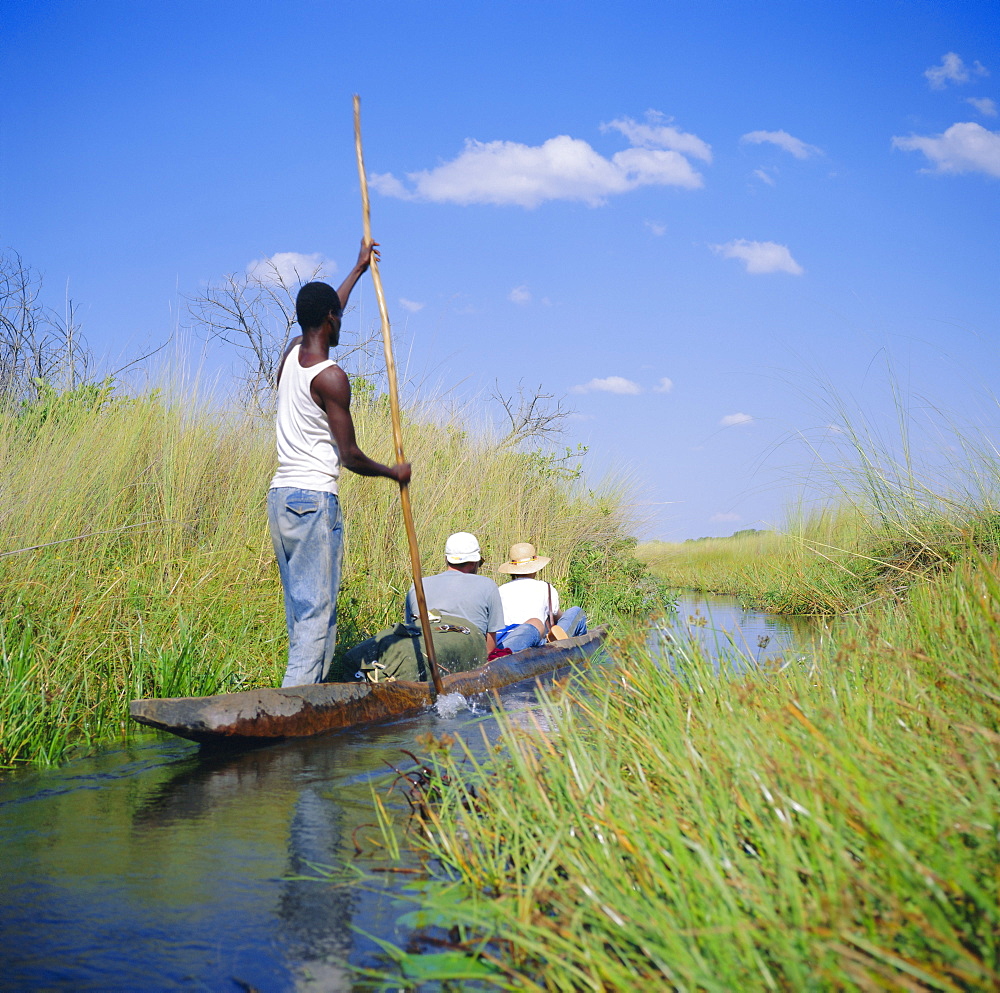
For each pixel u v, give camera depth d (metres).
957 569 4.38
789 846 1.97
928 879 1.70
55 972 2.12
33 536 5.25
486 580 6.24
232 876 2.68
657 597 9.83
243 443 7.29
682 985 1.67
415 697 5.11
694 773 2.41
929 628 3.65
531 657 6.48
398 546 7.74
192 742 4.34
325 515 4.64
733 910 1.79
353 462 4.68
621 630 4.91
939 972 1.56
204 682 5.02
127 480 6.42
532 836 2.65
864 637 3.80
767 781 2.20
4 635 4.55
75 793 3.50
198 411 7.10
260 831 3.06
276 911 2.45
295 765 3.90
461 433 9.91
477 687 5.55
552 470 11.46
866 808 1.88
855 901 1.76
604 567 11.49
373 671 5.56
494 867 2.47
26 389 7.27
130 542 5.93
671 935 1.77
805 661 4.00
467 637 5.91
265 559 6.41
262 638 5.71
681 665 3.77
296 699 4.39
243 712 4.13
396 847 2.79
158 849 2.89
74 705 4.43
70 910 2.44
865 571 8.28
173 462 6.48
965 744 2.28
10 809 3.30
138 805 3.35
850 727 2.49
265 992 2.04
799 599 9.72
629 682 3.77
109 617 5.09
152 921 2.38
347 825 3.13
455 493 9.02
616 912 1.99
